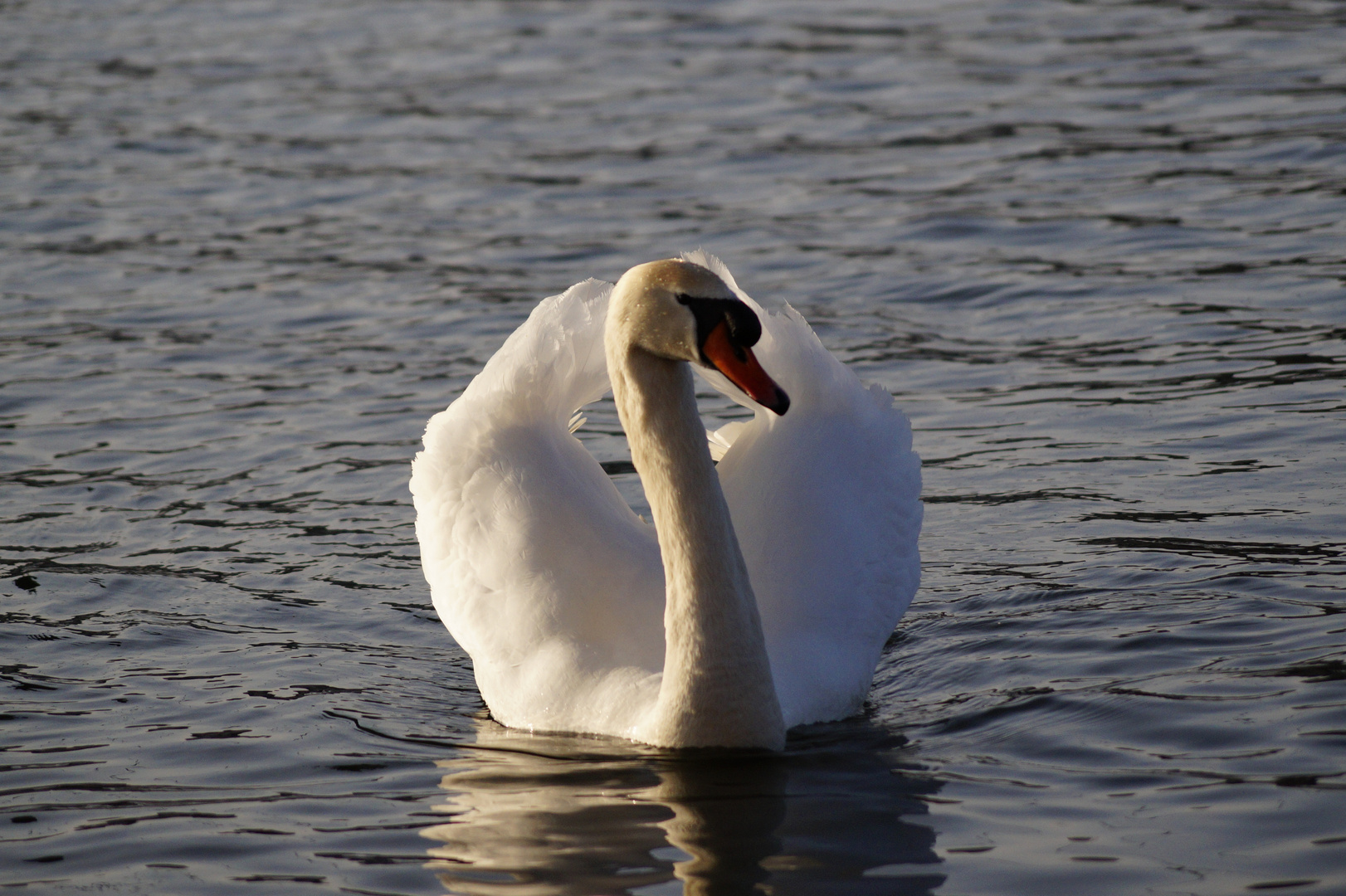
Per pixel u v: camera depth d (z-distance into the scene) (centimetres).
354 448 1517
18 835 827
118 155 2773
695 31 3581
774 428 1127
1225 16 3344
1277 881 719
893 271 1986
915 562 1118
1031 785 847
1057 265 1969
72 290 2056
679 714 922
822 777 878
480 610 1050
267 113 3053
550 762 922
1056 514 1297
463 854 791
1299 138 2409
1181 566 1162
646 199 2372
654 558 1070
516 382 1113
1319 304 1752
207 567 1262
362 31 3825
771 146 2628
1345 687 930
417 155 2708
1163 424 1473
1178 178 2278
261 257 2183
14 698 1024
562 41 3550
